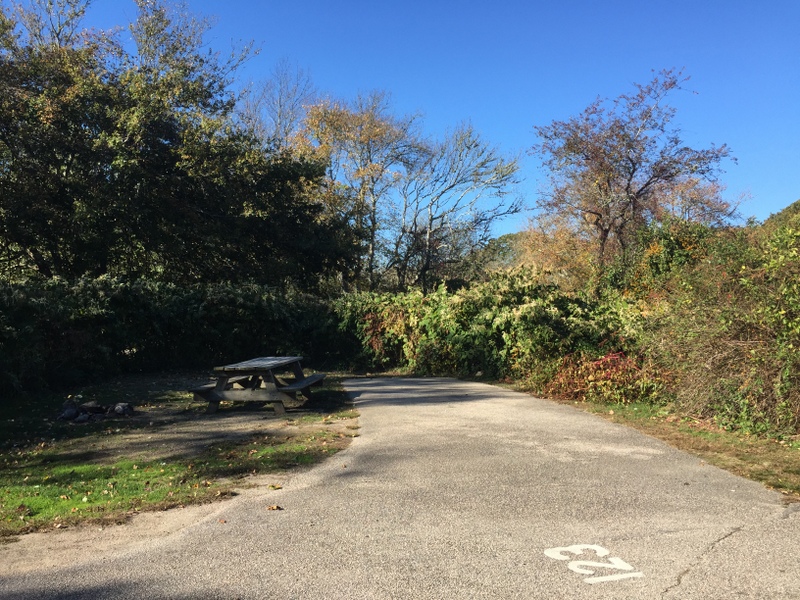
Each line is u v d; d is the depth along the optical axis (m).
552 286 13.09
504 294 12.85
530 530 4.22
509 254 43.25
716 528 4.23
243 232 21.27
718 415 7.55
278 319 15.27
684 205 39.44
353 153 37.22
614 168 28.84
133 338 13.59
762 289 8.01
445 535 4.14
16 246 20.02
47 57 19.22
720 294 9.11
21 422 8.48
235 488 5.28
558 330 10.85
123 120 18.58
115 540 4.16
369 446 6.71
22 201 17.81
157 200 19.64
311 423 8.19
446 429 7.52
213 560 3.78
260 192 21.50
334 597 3.30
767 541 4.00
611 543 3.99
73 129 18.86
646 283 18.84
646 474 5.53
